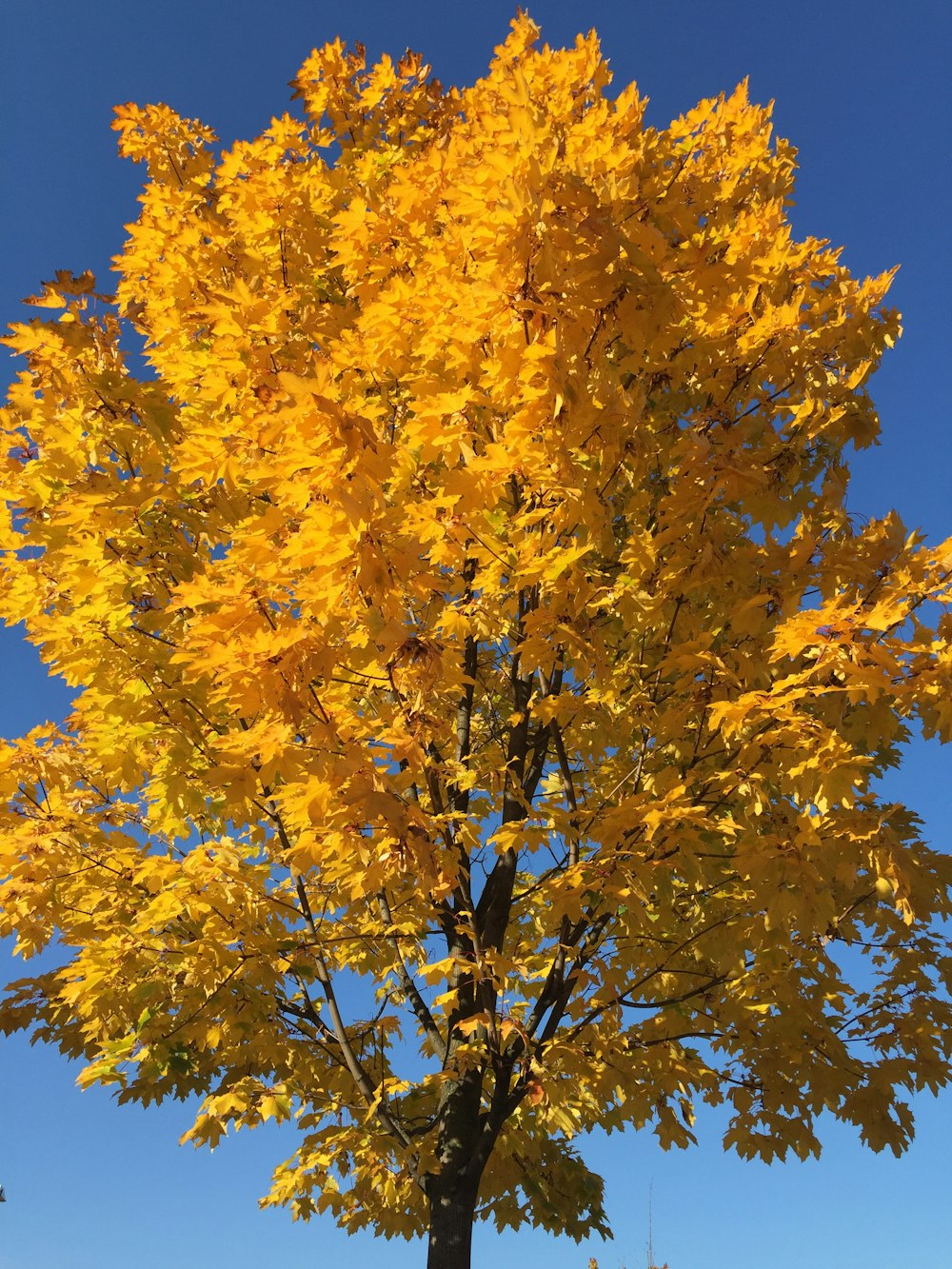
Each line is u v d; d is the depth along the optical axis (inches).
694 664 148.3
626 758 192.7
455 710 211.2
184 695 174.2
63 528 170.4
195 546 186.2
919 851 182.5
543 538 139.5
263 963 173.5
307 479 116.1
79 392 176.2
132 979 175.8
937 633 142.2
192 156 267.4
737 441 156.3
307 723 141.2
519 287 122.1
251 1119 187.0
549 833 160.6
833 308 199.0
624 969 177.6
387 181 241.6
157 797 191.8
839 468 190.4
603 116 192.7
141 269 221.8
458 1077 175.5
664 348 138.9
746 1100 175.8
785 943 168.9
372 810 119.7
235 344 169.5
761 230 185.5
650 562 156.0
